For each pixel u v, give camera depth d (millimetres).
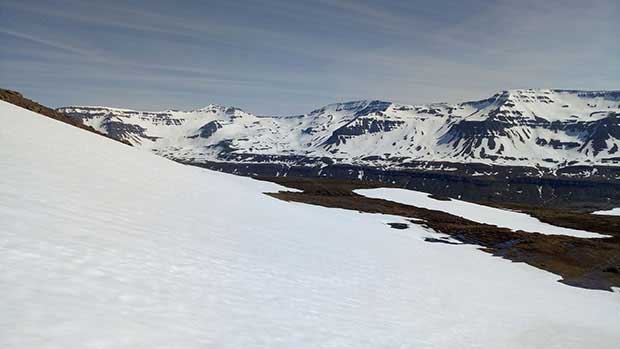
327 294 18672
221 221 28156
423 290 23859
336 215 55000
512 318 21547
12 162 24438
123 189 27906
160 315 11086
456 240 49094
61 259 12477
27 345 7715
